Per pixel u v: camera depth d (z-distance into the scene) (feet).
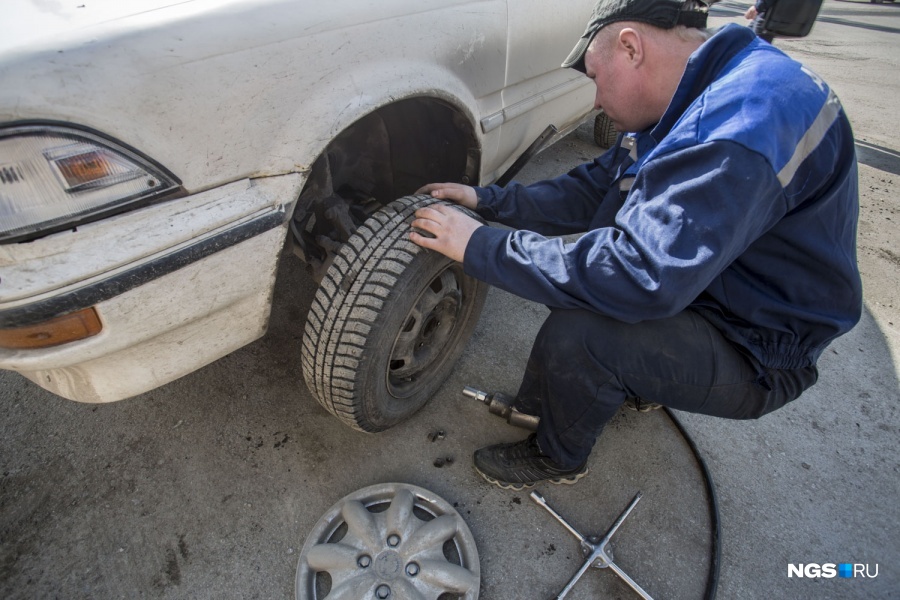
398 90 4.17
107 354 3.29
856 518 5.35
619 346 4.07
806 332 4.07
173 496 5.12
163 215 3.24
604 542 4.84
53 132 2.77
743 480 5.59
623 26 3.75
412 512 4.84
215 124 3.30
